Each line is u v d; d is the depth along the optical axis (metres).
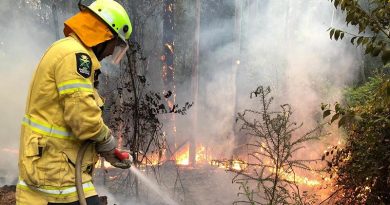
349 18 3.68
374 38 3.54
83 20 2.05
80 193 1.98
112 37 2.10
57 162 1.97
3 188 4.42
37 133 1.97
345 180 5.06
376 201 4.56
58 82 1.91
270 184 7.18
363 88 6.63
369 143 4.39
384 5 3.58
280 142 4.58
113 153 2.15
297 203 4.66
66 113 1.91
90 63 1.97
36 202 2.00
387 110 4.10
